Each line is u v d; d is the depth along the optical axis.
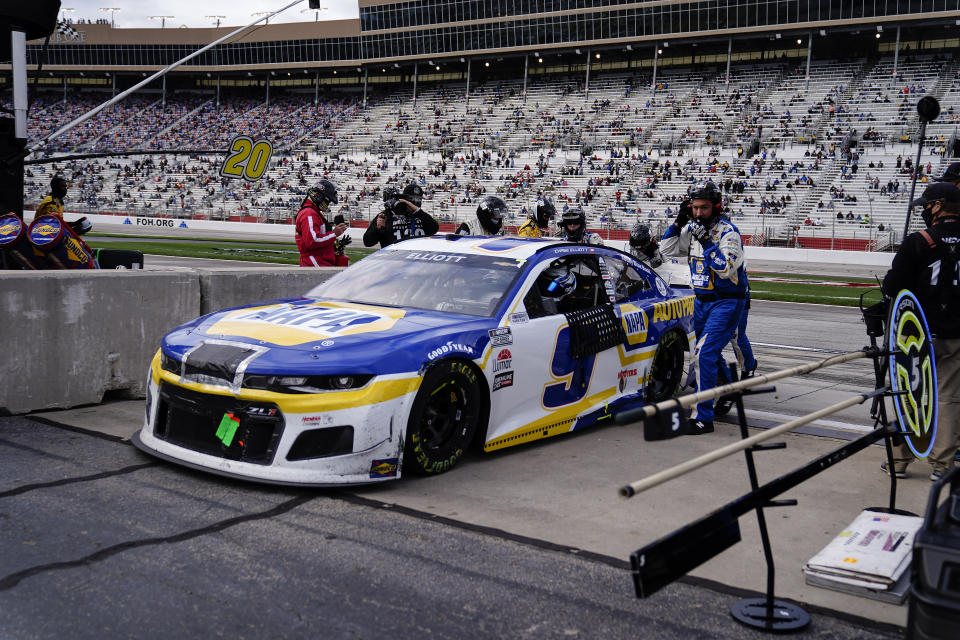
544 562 3.39
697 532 2.52
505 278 5.14
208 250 28.25
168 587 3.02
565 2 60.09
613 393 5.73
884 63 54.00
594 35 59.62
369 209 51.53
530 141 56.00
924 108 6.57
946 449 4.53
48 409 5.49
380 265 5.61
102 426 5.18
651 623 2.90
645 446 5.26
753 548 3.63
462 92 67.81
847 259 36.56
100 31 77.12
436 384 4.37
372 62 69.12
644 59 64.31
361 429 4.07
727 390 2.73
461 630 2.80
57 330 5.50
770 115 50.94
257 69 73.44
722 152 48.69
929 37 55.47
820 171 44.44
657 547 2.35
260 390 4.05
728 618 2.96
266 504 3.92
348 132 64.75
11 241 6.46
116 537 3.46
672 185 46.53
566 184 49.47
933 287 4.47
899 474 4.72
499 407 4.81
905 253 4.54
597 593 3.12
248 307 5.12
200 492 4.05
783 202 42.47
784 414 6.39
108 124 72.06
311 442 4.05
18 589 2.96
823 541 3.73
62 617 2.77
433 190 52.34
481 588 3.13
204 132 68.94
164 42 76.12
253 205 54.84
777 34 54.19
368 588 3.09
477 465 4.71
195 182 59.88
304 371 4.02
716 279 5.66
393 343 4.29
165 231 48.31
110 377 5.81
